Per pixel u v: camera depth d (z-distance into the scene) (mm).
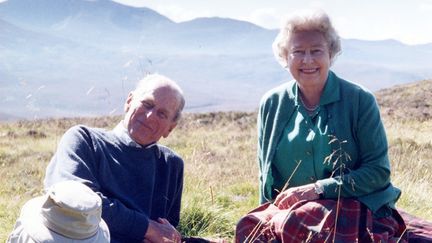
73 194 3607
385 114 32375
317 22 4832
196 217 6938
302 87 4992
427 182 9516
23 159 17109
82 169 4531
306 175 4965
